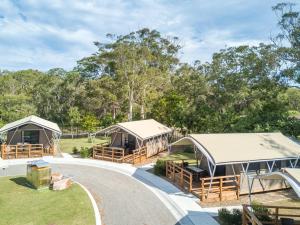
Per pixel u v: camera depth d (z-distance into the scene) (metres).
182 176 21.70
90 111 57.91
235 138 22.22
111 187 21.83
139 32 65.31
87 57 64.81
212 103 47.44
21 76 82.81
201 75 49.00
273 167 21.72
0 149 33.62
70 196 19.45
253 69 43.28
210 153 19.36
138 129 33.12
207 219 15.80
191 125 43.81
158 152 36.44
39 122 34.31
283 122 35.16
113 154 30.66
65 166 28.75
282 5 38.31
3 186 21.83
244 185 20.03
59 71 70.25
